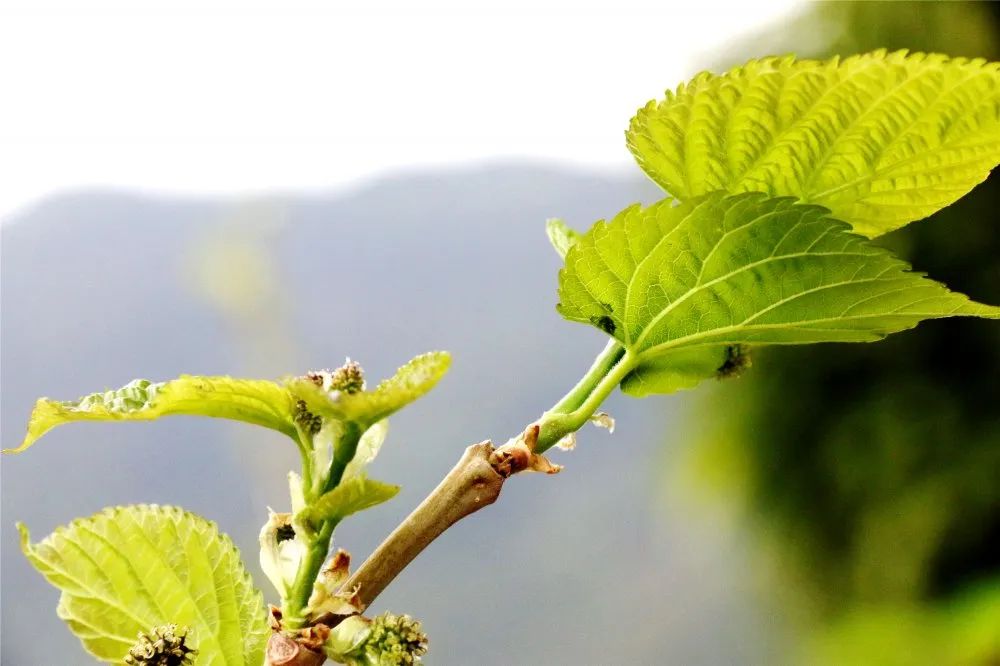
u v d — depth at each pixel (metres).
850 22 2.39
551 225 0.83
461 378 5.75
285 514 0.75
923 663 2.10
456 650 5.23
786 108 0.79
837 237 0.77
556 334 6.12
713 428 2.52
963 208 2.22
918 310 0.78
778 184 0.80
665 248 0.78
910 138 0.79
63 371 5.11
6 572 3.68
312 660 0.74
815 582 2.47
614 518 5.59
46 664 3.35
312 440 0.74
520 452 0.76
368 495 0.74
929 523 2.23
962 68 0.78
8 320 5.11
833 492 2.39
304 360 4.57
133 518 0.77
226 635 0.77
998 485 2.18
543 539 5.67
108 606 0.76
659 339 0.79
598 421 0.79
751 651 3.16
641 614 5.14
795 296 0.78
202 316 5.23
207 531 0.77
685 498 2.62
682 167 0.80
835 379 2.37
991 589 2.12
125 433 4.10
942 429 2.25
